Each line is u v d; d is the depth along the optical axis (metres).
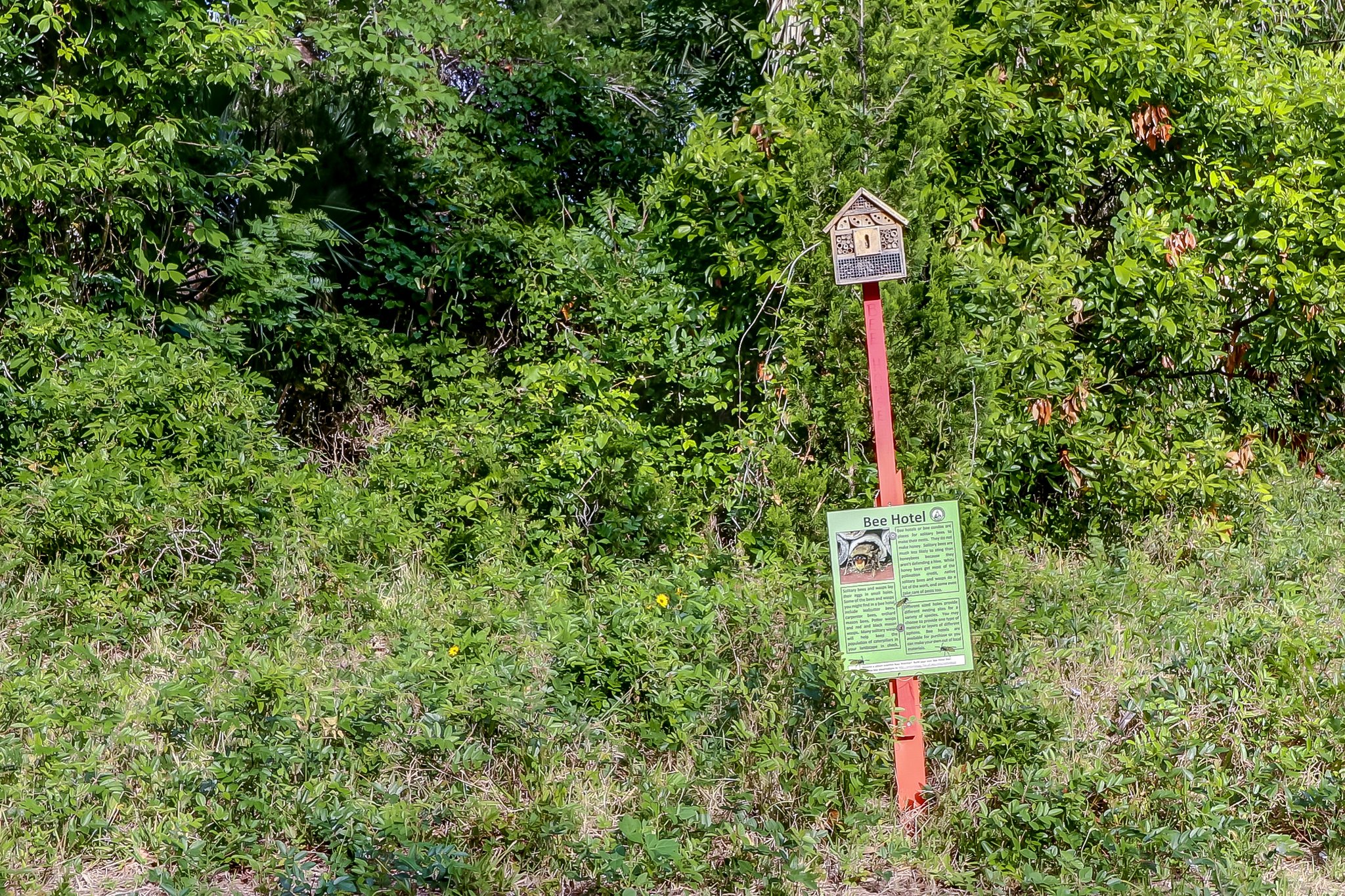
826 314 5.68
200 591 5.38
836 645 4.45
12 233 6.83
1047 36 6.53
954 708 4.23
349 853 3.48
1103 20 6.57
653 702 4.26
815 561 5.53
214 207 7.74
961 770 3.97
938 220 6.00
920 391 5.52
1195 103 7.00
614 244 7.10
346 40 8.54
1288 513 7.07
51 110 6.58
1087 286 6.55
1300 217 6.66
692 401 6.67
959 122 6.34
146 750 3.97
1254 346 7.10
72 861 3.41
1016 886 3.47
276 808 3.60
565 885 3.44
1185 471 6.54
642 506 6.30
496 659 4.51
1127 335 6.69
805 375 5.79
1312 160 6.90
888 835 3.70
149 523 5.47
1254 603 5.57
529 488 6.35
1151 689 4.44
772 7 7.56
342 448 7.66
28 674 4.48
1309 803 3.76
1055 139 6.60
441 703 4.04
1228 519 6.77
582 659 4.44
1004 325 6.01
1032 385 6.17
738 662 4.41
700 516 6.44
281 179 7.55
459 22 9.60
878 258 3.90
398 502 6.36
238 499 5.82
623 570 5.87
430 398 7.20
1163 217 6.56
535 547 6.20
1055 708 4.32
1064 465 6.66
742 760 3.95
